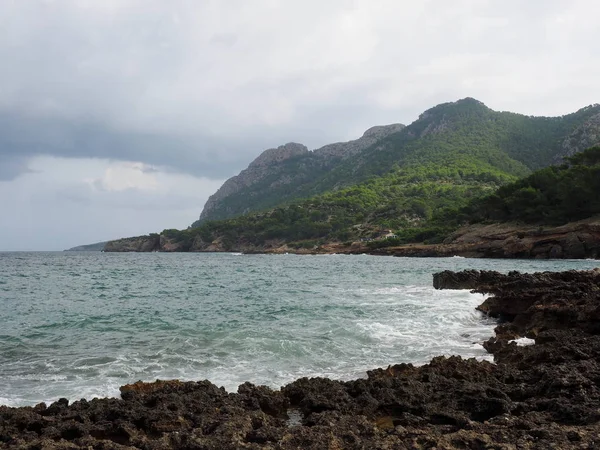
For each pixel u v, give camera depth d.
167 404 8.46
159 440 6.59
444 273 31.67
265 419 7.94
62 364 13.12
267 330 17.81
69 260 110.75
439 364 11.34
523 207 92.75
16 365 13.05
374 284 37.44
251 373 12.21
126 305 26.84
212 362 13.27
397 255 105.25
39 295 33.12
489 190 171.75
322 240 164.62
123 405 8.52
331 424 7.32
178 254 185.12
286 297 29.27
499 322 20.12
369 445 6.19
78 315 22.80
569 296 18.78
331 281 41.62
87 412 8.16
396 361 13.54
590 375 9.56
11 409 8.38
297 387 10.02
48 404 9.66
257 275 52.31
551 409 8.02
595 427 6.82
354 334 16.88
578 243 76.06
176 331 17.91
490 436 6.48
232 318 21.05
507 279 26.58
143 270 65.69
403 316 20.73
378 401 9.04
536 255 80.44
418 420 8.09
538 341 14.82
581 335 14.71
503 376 10.42
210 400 8.88
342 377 11.96
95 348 15.19
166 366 12.87
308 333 17.19
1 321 21.12
